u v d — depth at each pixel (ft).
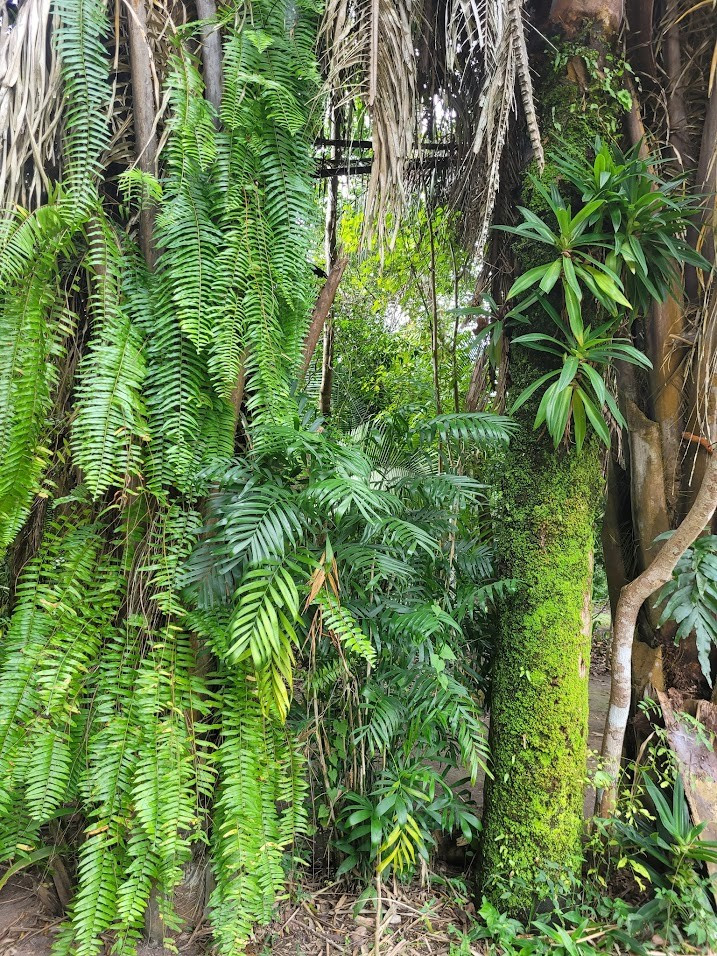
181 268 5.35
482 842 7.36
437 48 7.59
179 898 6.40
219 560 5.72
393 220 6.33
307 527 5.80
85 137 5.27
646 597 7.39
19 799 5.91
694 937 6.57
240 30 5.66
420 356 11.04
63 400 5.94
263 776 5.82
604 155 6.36
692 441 7.97
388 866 7.23
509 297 6.50
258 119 5.68
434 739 7.46
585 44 7.30
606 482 8.26
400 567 6.13
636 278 7.00
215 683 5.95
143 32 5.49
